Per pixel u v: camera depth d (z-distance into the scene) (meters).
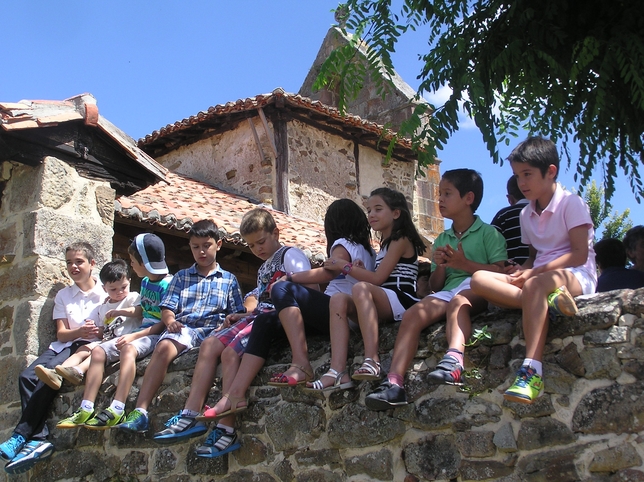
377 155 13.30
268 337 4.38
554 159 3.73
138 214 7.38
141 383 4.97
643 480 3.04
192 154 12.78
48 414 5.45
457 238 4.18
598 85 4.46
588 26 4.75
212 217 8.56
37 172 5.98
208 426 4.49
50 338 5.75
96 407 5.13
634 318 3.25
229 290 5.23
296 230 10.04
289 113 11.76
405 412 3.74
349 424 3.93
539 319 3.36
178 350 4.89
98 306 5.69
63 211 6.02
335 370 3.85
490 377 3.54
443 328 3.74
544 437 3.33
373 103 14.26
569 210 3.64
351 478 3.88
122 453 4.95
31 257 5.82
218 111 11.84
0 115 5.69
